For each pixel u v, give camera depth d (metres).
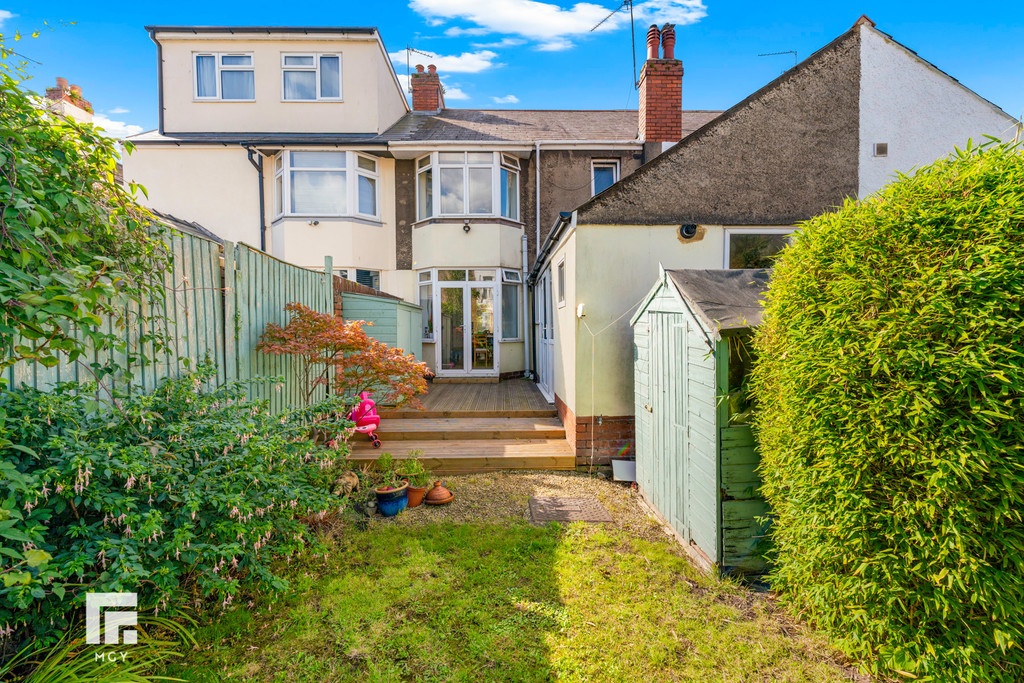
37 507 2.12
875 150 5.91
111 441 2.41
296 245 11.14
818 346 2.54
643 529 4.30
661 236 5.85
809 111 5.88
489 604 3.06
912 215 2.25
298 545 3.01
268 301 5.09
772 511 3.19
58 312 1.77
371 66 11.80
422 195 11.80
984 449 2.05
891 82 5.91
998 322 2.02
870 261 2.38
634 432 5.85
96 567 2.24
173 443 2.66
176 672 2.38
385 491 4.52
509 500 4.97
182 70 11.72
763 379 3.08
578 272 5.83
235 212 11.65
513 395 9.15
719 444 3.34
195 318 3.77
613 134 12.34
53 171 2.27
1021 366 2.02
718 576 3.37
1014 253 2.01
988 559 2.15
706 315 3.41
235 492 2.71
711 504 3.43
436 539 4.00
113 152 2.59
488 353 11.42
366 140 11.14
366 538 4.00
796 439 2.68
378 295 9.46
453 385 10.66
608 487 5.38
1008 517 2.09
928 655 2.25
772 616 2.97
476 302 11.39
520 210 12.09
